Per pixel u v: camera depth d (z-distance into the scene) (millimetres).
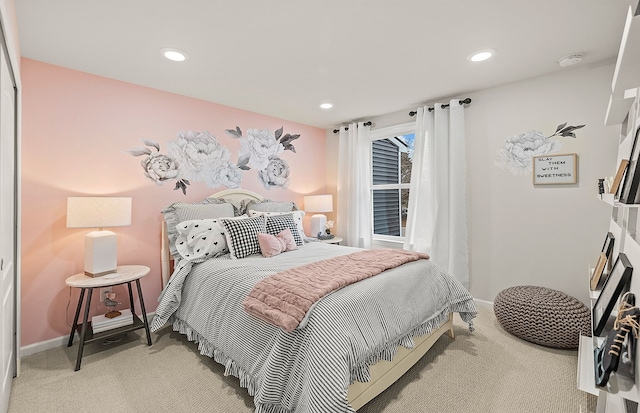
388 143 4344
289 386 1577
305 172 4633
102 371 2176
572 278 2777
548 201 2885
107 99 2814
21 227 2365
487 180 3236
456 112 3336
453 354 2371
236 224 2840
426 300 2268
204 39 2176
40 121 2482
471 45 2289
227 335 2033
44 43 2205
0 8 1318
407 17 1928
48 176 2520
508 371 2141
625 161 1455
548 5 1808
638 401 835
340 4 1793
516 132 3041
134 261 2984
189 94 3287
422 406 1804
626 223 1448
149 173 3072
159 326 2467
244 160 3859
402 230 4242
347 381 1447
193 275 2568
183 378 2092
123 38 2148
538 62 2584
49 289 2527
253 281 2090
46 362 2293
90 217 2375
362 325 1700
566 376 2074
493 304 3025
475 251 3336
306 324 1599
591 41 2236
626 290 1133
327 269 2189
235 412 1768
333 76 2850
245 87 3098
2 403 1653
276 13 1876
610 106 1724
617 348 921
